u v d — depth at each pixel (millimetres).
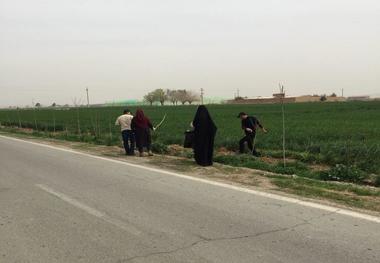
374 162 12211
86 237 6168
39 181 10625
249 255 5336
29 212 7613
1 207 8023
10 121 47594
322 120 33688
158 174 11289
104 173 11633
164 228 6523
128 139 16000
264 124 29094
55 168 12758
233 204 7891
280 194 8648
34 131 34125
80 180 10641
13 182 10562
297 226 6484
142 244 5828
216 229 6422
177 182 10125
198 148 12734
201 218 7027
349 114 44344
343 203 7883
